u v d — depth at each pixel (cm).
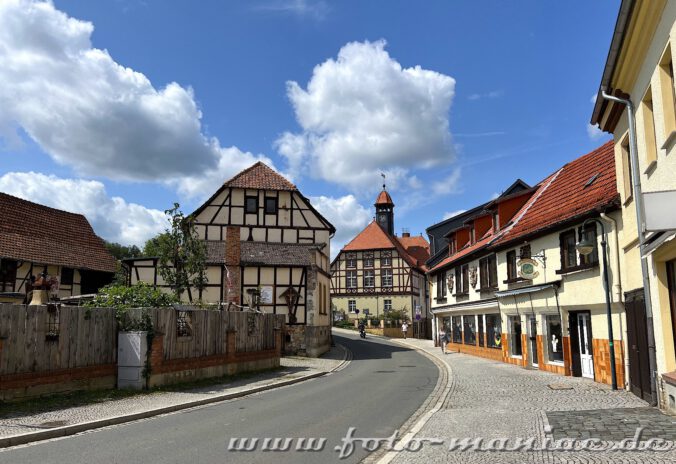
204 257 2578
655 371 1059
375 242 6506
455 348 3250
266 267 3084
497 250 2325
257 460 765
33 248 2909
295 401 1383
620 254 1416
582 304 1620
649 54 971
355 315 6438
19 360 1179
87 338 1367
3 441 851
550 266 1833
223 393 1480
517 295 2139
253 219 3566
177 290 2505
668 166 912
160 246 2491
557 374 1827
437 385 1711
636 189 1091
